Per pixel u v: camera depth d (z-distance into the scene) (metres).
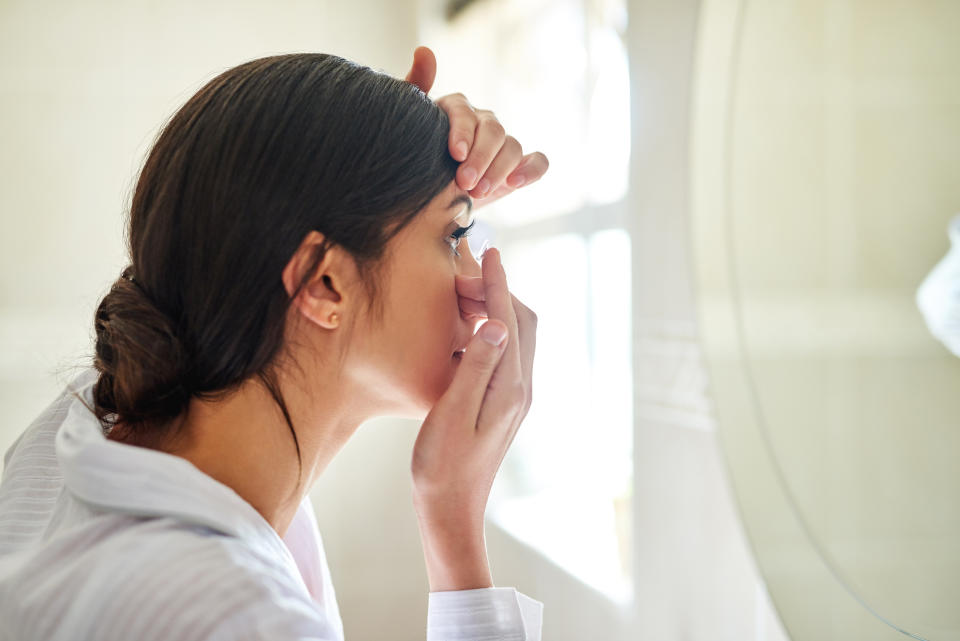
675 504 1.11
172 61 2.30
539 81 2.24
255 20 2.34
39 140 2.23
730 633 0.98
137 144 2.28
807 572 0.70
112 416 0.61
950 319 0.54
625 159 1.76
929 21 0.55
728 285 0.82
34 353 2.21
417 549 2.45
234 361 0.55
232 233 0.54
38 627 0.46
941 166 0.54
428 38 2.38
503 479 2.19
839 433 0.66
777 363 0.74
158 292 0.56
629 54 1.21
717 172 0.83
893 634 0.60
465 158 0.62
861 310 0.63
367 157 0.58
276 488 0.58
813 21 0.68
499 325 0.62
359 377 0.62
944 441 0.55
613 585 1.46
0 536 0.58
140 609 0.44
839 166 0.65
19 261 2.21
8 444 2.19
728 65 0.81
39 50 2.23
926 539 0.56
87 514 0.51
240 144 0.55
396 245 0.60
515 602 0.65
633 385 1.23
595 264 1.95
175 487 0.50
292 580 0.50
